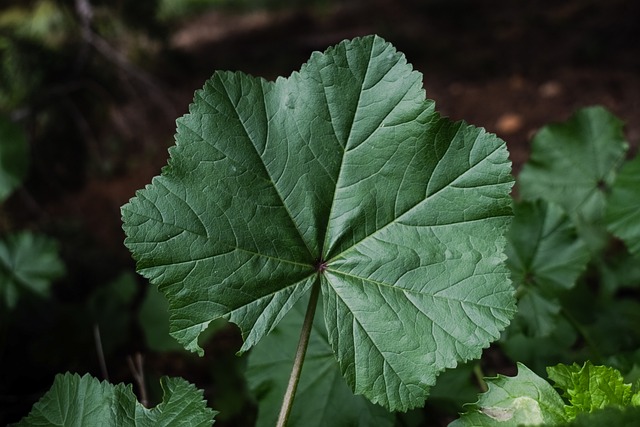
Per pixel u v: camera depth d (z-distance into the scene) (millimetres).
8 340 555
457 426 302
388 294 320
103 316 558
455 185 319
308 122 321
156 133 1017
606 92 955
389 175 321
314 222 323
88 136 872
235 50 1462
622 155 448
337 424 370
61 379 325
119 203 903
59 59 837
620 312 461
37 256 529
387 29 1420
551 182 458
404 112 318
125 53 964
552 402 300
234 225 316
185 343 311
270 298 318
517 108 982
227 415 486
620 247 557
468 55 1219
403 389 313
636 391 310
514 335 401
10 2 883
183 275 311
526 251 406
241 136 317
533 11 1354
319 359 380
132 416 317
